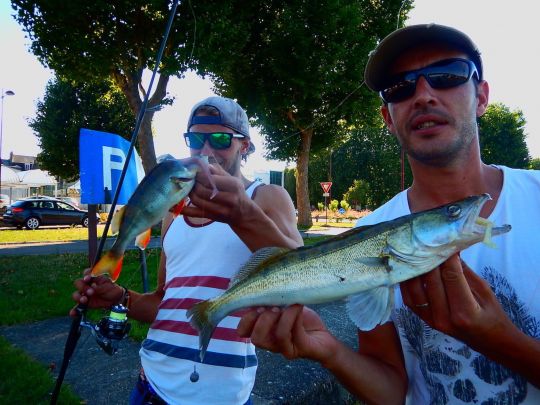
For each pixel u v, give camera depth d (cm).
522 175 59
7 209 812
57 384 86
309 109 684
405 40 59
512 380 50
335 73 611
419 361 58
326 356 56
